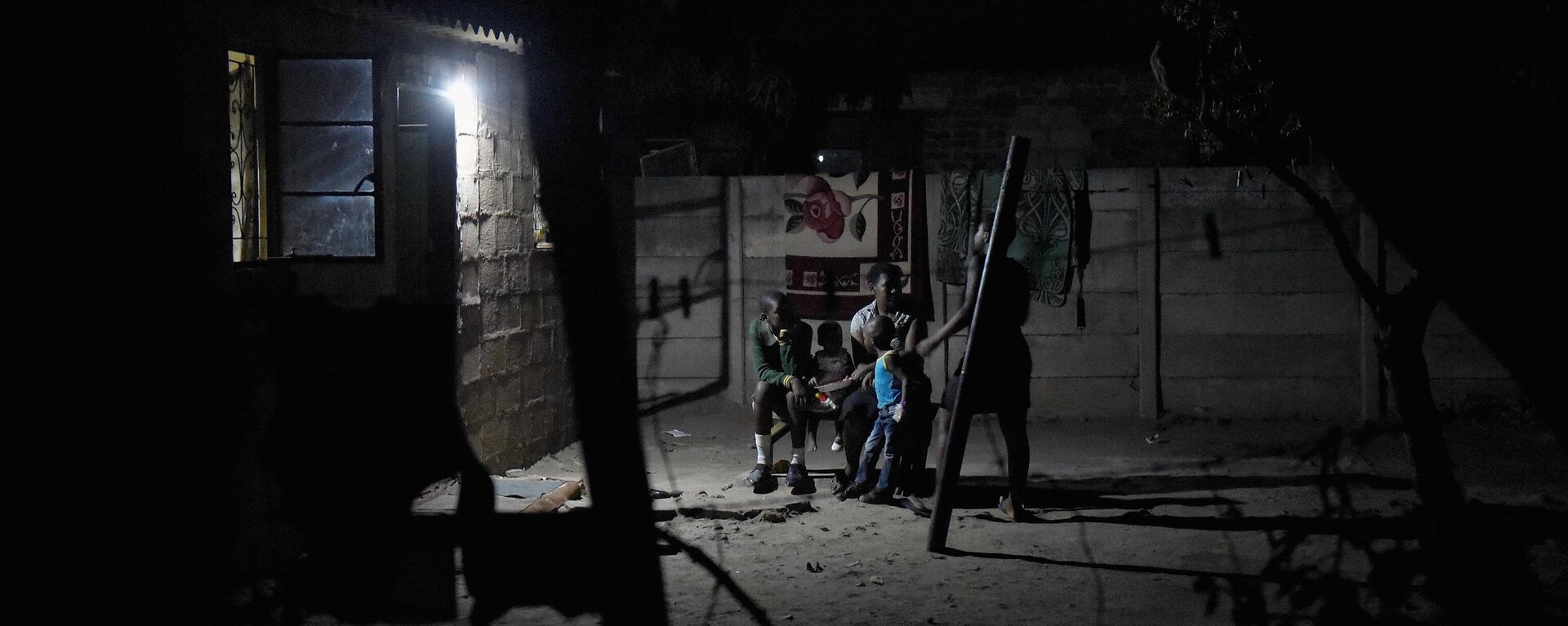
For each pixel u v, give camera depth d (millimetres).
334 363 6926
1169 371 11352
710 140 13562
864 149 14000
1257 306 11227
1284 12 2857
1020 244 11359
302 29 6895
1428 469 6320
